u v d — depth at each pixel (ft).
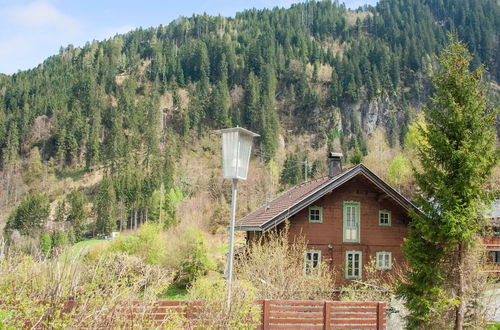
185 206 246.06
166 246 109.19
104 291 28.94
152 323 30.35
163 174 370.12
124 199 335.47
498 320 55.88
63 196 431.43
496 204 100.53
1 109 497.87
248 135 36.76
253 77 559.79
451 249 47.57
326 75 607.78
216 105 531.50
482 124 47.73
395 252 77.61
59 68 643.45
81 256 33.09
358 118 529.04
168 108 573.74
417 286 49.06
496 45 588.50
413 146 169.17
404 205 73.77
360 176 77.61
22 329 25.64
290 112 568.00
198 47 644.69
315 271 61.46
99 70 618.85
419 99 532.73
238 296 36.24
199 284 47.96
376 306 42.70
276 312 41.01
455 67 49.78
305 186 94.73
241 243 85.66
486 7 655.35
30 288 27.30
